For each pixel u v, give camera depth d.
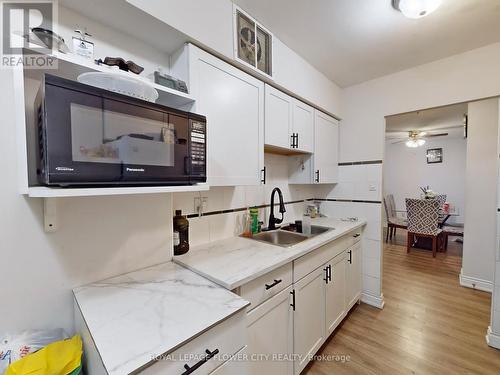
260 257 1.32
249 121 1.50
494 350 1.73
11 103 0.83
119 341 0.68
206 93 1.24
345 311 2.08
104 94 0.75
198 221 1.58
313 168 2.24
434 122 4.07
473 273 2.77
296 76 1.89
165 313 0.82
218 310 0.84
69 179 0.69
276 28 1.59
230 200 1.80
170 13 1.07
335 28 1.60
